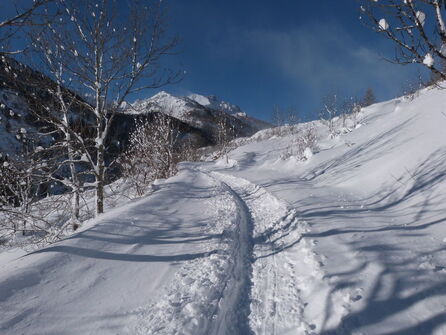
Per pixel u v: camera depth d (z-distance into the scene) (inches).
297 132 1083.9
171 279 157.9
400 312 108.0
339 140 636.7
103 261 167.0
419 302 111.1
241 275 167.8
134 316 124.6
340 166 432.5
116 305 131.0
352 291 124.6
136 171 518.0
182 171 685.3
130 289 145.3
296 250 184.7
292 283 147.6
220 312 129.6
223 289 147.7
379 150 380.5
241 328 121.8
